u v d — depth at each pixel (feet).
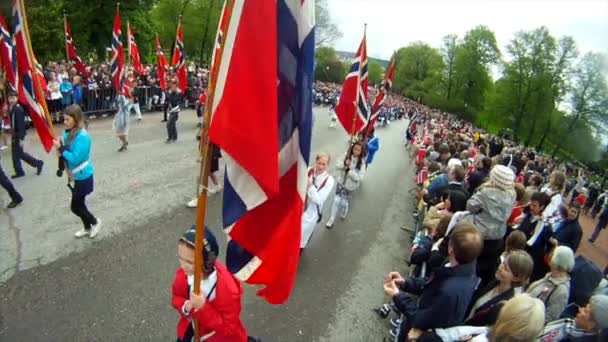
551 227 15.74
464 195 16.24
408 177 45.57
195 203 23.31
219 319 7.86
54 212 20.02
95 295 14.28
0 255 15.74
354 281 18.61
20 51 15.52
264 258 7.45
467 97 209.26
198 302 7.13
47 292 14.02
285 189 7.41
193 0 154.10
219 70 6.29
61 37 90.74
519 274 9.78
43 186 23.13
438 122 120.98
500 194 13.67
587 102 136.36
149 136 40.29
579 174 83.87
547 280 11.65
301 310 15.61
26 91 15.81
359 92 23.68
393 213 30.32
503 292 10.14
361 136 27.63
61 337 12.20
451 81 214.90
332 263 20.01
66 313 13.19
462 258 8.88
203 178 6.56
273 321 14.66
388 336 14.83
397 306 10.61
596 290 12.53
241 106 6.18
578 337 9.52
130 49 53.88
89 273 15.46
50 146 16.55
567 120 142.00
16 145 23.61
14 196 19.97
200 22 152.25
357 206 30.35
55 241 17.33
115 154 31.76
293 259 7.35
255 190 6.91
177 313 13.97
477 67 202.39
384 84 28.53
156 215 21.49
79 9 93.35
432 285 9.33
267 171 6.29
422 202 24.80
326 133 67.26
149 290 14.99
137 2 100.78
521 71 149.28
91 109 44.42
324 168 18.85
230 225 7.20
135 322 13.26
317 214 18.94
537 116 147.74
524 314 7.00
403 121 160.15
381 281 19.04
